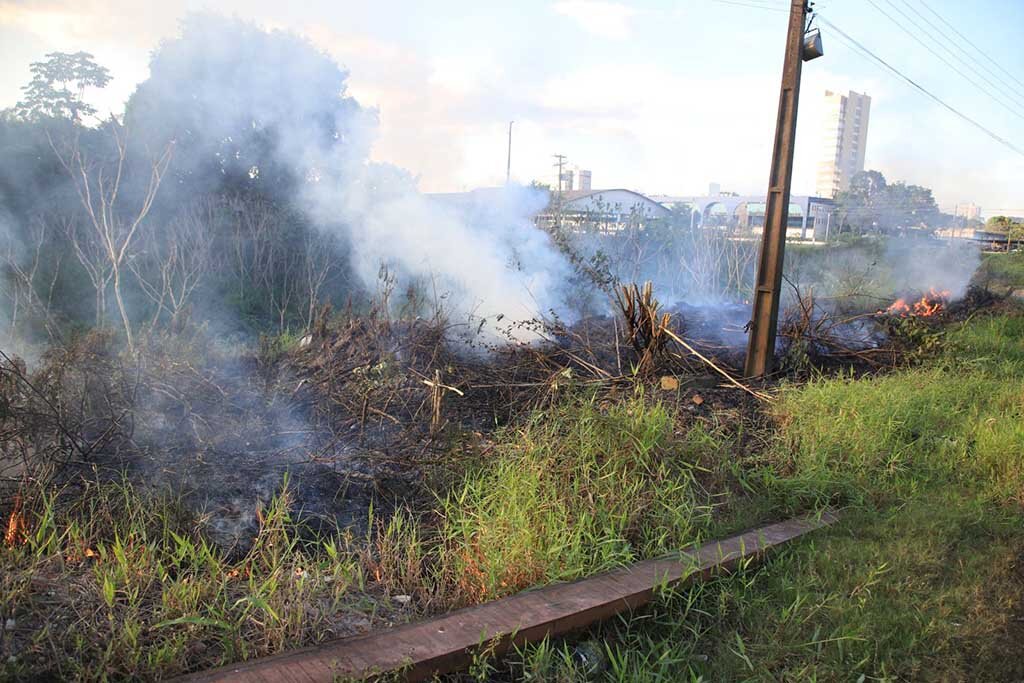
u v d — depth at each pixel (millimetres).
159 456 4387
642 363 7477
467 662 2879
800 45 7867
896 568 3975
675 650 3207
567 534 3855
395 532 3930
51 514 3375
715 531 4340
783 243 8078
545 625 3084
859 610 3535
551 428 5078
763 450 5703
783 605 3586
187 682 2510
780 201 8023
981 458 5652
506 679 2930
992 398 7363
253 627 2971
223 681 2531
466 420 5832
